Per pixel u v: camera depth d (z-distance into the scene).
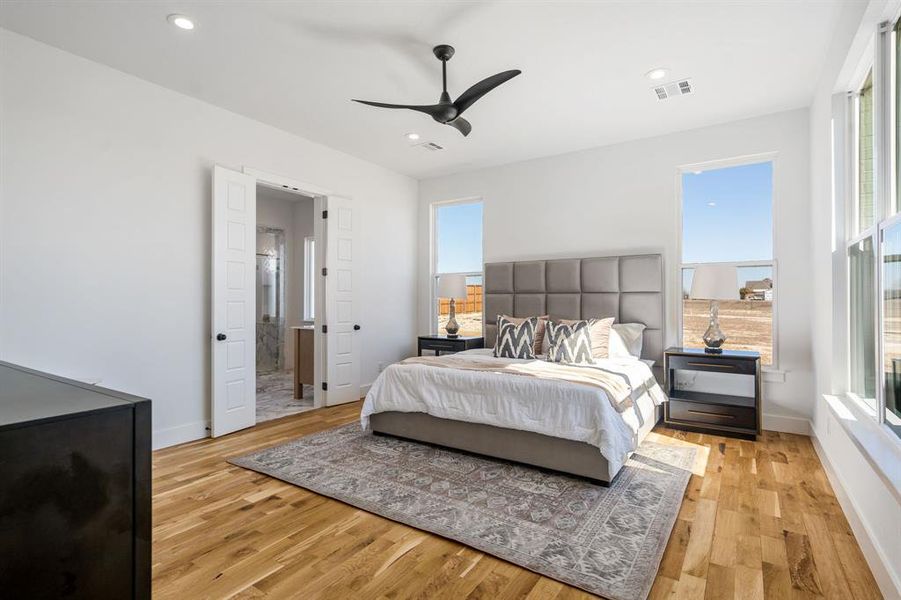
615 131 4.38
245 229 4.01
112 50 3.02
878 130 2.11
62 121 3.02
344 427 4.04
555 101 3.73
